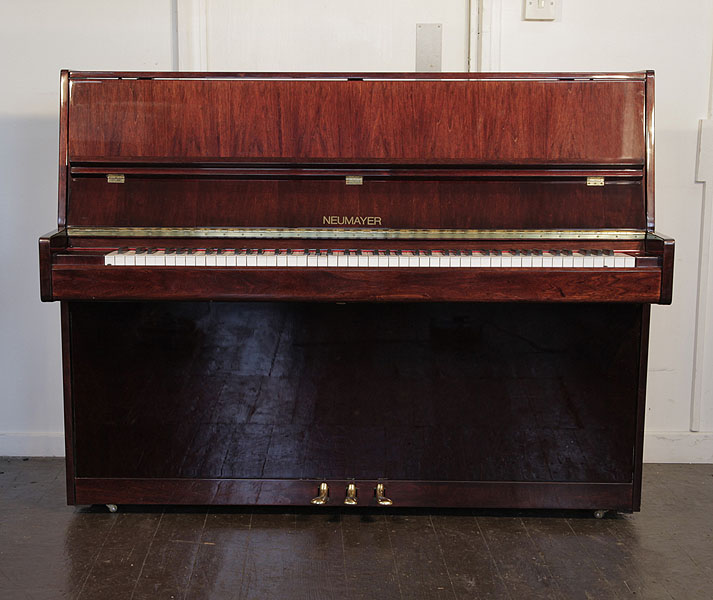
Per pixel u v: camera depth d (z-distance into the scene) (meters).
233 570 2.27
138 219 2.46
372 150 2.48
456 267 2.26
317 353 2.51
